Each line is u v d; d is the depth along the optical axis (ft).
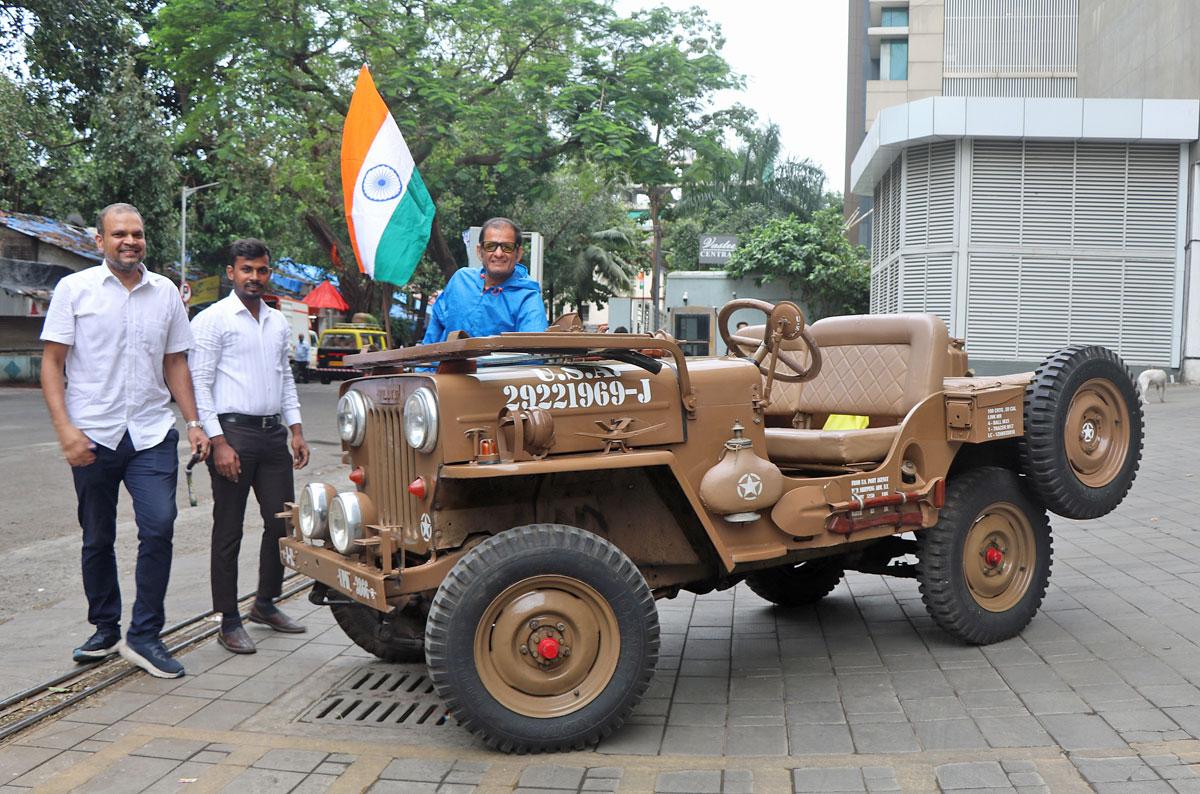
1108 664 14.34
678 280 102.94
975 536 15.75
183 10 64.49
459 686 11.63
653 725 13.03
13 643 16.93
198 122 69.67
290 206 85.87
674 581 14.10
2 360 82.74
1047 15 108.37
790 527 13.89
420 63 66.49
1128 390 16.67
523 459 12.02
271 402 17.11
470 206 105.50
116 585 16.06
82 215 95.76
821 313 101.71
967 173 65.36
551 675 12.11
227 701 14.25
